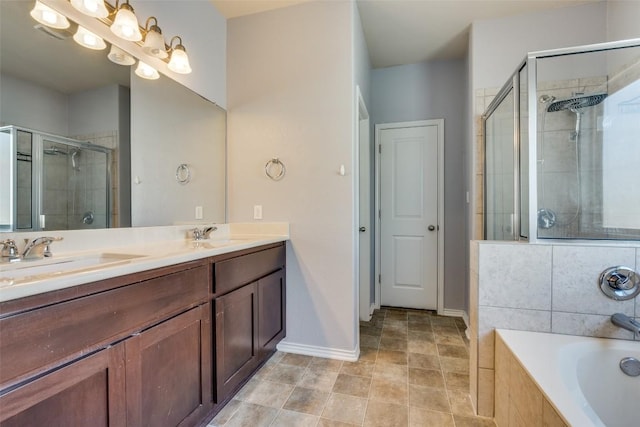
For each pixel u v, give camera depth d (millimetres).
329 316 2062
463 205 2961
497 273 1456
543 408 973
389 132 3195
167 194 1798
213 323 1388
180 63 1684
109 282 904
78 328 817
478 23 2404
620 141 1881
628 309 1321
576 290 1370
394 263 3209
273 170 2170
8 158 1099
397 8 2250
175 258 1140
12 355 679
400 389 1688
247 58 2234
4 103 1092
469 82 2578
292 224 2131
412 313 3018
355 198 2111
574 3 2209
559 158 1924
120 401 931
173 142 1845
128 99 1571
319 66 2084
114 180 1498
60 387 772
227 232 2238
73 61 1321
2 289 646
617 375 1248
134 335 985
